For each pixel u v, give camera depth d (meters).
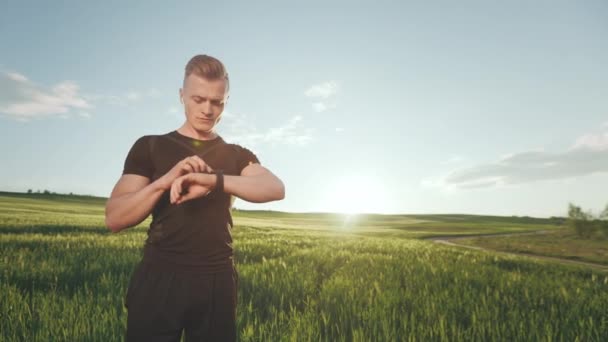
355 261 9.02
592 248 36.75
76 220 27.08
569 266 11.51
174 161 1.80
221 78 1.79
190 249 1.71
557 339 3.54
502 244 41.66
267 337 3.27
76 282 5.40
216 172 1.60
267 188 1.70
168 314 1.68
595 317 4.30
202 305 1.73
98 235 14.95
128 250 9.36
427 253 12.58
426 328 3.60
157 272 1.71
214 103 1.80
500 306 4.66
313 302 4.39
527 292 5.45
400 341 3.33
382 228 82.00
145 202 1.55
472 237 58.41
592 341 3.43
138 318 1.69
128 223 1.61
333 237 22.75
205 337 1.76
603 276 9.07
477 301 4.78
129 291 1.76
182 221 1.71
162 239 1.73
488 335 3.51
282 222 86.94
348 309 4.09
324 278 6.57
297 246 13.57
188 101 1.80
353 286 5.43
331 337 3.35
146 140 1.86
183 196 1.53
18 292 4.45
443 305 4.49
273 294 4.80
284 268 6.96
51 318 3.50
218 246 1.78
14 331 3.22
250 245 12.36
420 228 87.56
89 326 3.24
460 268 8.41
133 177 1.77
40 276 5.54
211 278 1.75
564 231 65.81
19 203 65.69
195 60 1.82
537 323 3.75
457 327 3.68
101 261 7.21
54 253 8.33
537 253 31.38
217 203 1.78
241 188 1.61
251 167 1.95
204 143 1.89
